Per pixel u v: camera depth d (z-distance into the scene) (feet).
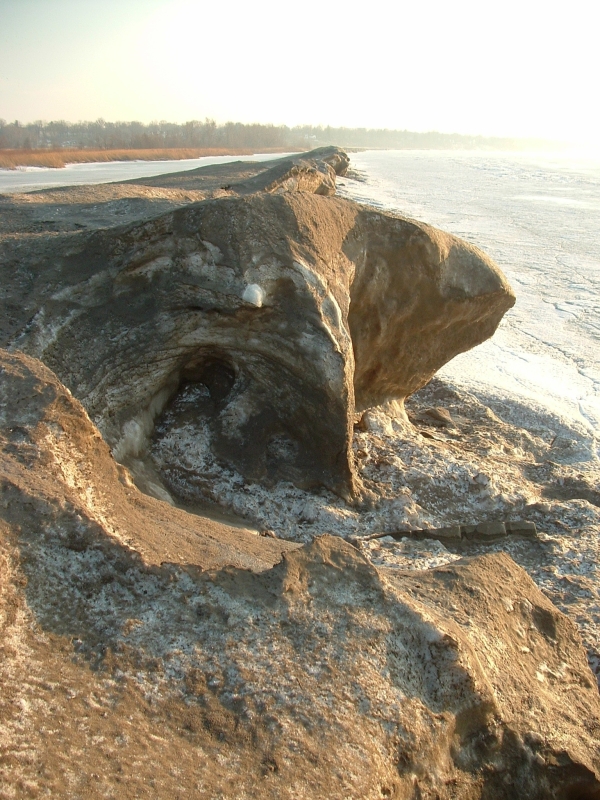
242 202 19.06
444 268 22.89
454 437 28.17
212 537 13.55
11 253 21.06
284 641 9.96
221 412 20.67
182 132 379.76
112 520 12.00
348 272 20.35
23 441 12.01
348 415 19.79
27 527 10.43
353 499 20.81
